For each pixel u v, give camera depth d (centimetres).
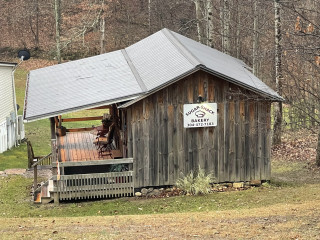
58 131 2122
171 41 1858
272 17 3319
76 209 1441
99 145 1753
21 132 2702
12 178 1877
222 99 1575
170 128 1550
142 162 1542
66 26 4834
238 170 1609
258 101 1602
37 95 1708
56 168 1526
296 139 2486
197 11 2938
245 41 3459
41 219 1225
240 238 890
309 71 2359
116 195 1555
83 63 2061
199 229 990
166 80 1488
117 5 5016
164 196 1544
